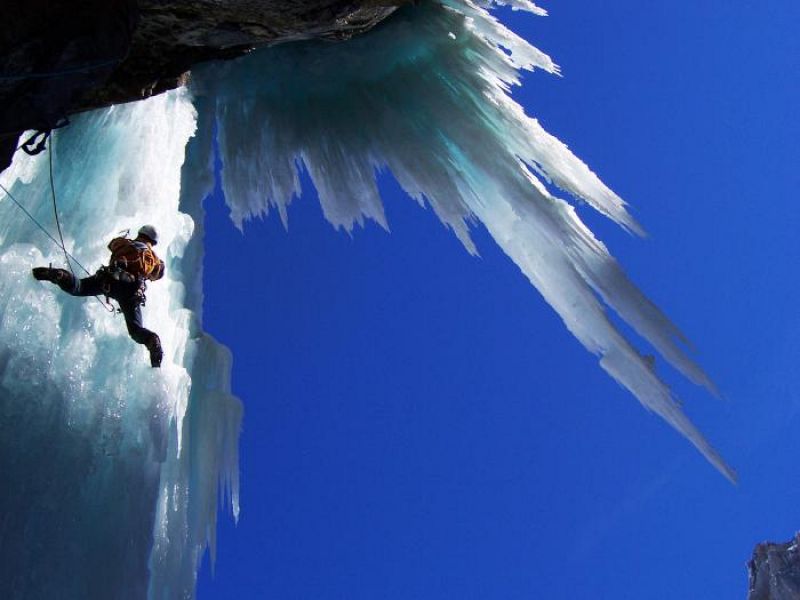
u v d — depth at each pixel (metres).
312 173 13.42
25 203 10.41
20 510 8.59
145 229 9.63
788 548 21.92
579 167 13.66
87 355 9.66
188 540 10.85
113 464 9.41
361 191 13.43
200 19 9.54
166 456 9.73
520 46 12.82
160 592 9.95
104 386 9.68
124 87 10.19
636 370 13.27
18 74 7.54
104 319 9.98
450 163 13.27
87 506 9.09
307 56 12.59
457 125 13.05
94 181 11.00
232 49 10.43
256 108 13.00
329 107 13.14
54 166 10.76
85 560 8.85
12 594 8.27
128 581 8.99
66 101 8.02
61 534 8.78
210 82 12.48
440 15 12.52
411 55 12.83
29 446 8.90
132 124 11.43
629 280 13.45
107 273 8.94
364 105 13.12
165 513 10.16
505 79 13.25
